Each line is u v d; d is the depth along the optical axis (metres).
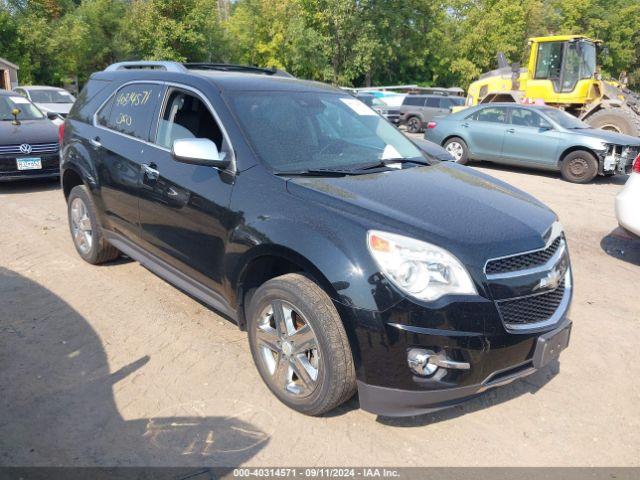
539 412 3.38
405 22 40.47
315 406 3.12
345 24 38.28
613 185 11.16
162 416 3.21
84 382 3.53
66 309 4.54
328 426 3.17
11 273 5.29
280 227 3.17
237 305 3.57
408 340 2.78
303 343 3.13
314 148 3.87
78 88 38.66
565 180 11.56
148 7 34.47
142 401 3.35
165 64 4.76
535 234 3.16
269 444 3.01
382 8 38.69
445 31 42.81
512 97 16.11
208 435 3.06
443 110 23.53
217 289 3.76
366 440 3.07
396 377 2.84
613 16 46.66
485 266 2.88
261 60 41.62
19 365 3.70
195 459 2.88
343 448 3.00
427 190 3.49
